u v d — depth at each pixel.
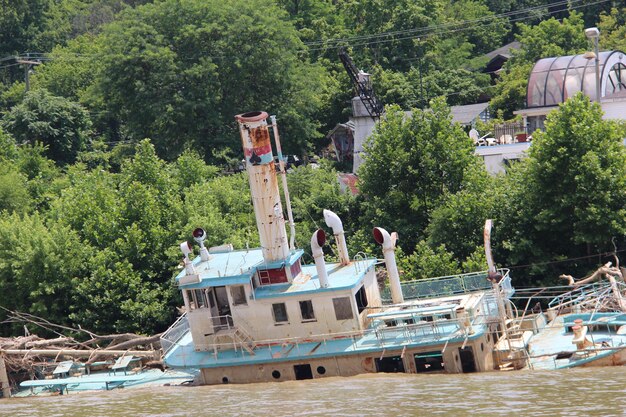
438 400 111.56
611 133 167.75
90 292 174.88
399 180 186.62
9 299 179.75
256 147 135.75
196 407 120.88
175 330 145.62
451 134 187.62
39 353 152.75
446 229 172.12
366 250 174.62
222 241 180.38
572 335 131.38
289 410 113.88
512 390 112.88
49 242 178.25
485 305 132.75
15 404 138.38
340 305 131.38
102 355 159.00
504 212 170.25
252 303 134.25
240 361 133.12
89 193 195.88
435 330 126.75
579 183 162.00
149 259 180.25
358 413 109.25
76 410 128.25
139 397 132.75
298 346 132.62
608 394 107.12
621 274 146.75
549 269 166.50
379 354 128.25
